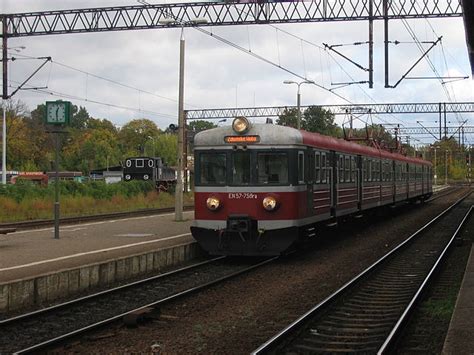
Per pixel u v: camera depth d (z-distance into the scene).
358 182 24.23
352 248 20.20
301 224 17.03
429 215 36.34
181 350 8.23
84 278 12.96
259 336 8.98
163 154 119.75
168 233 21.27
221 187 16.86
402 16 21.91
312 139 18.17
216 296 12.15
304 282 13.69
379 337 8.87
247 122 16.77
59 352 8.12
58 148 19.52
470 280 12.30
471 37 14.62
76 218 27.45
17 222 25.64
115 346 8.44
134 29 25.55
